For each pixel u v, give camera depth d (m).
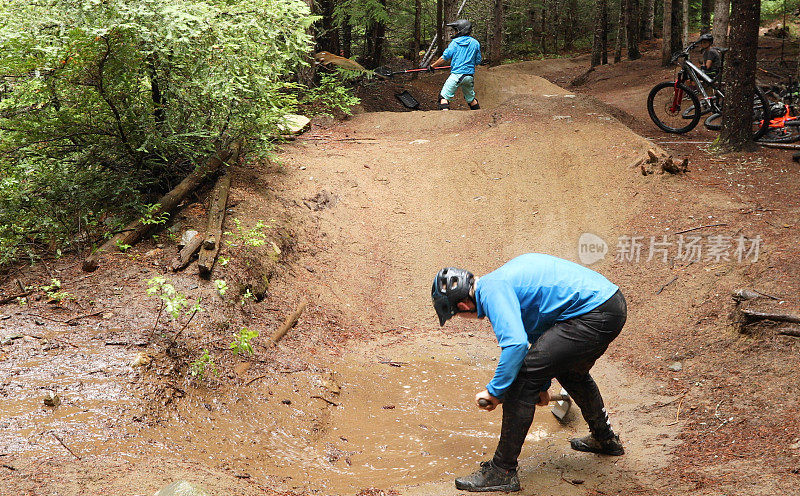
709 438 3.74
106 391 3.83
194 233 5.95
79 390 3.80
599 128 9.42
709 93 12.84
